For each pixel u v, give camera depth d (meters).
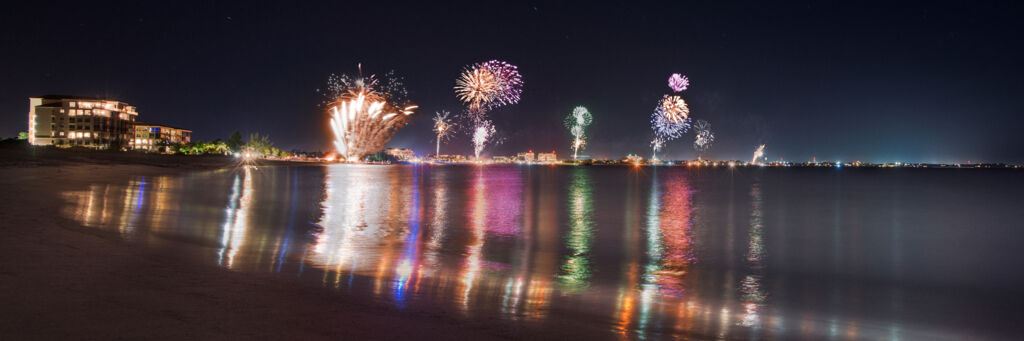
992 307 11.12
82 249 10.68
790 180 124.19
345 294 8.37
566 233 23.25
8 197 21.55
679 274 14.12
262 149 179.00
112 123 121.25
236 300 7.36
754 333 8.17
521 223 26.70
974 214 37.59
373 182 73.00
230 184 49.59
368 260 13.10
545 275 12.70
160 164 76.88
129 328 5.79
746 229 26.70
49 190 27.00
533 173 174.00
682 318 8.75
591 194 57.16
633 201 47.03
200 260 10.70
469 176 123.25
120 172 50.78
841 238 23.70
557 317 7.97
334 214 28.09
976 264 17.23
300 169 122.31
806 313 10.04
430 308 7.84
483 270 12.87
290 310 7.04
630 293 10.85
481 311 7.91
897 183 107.56
